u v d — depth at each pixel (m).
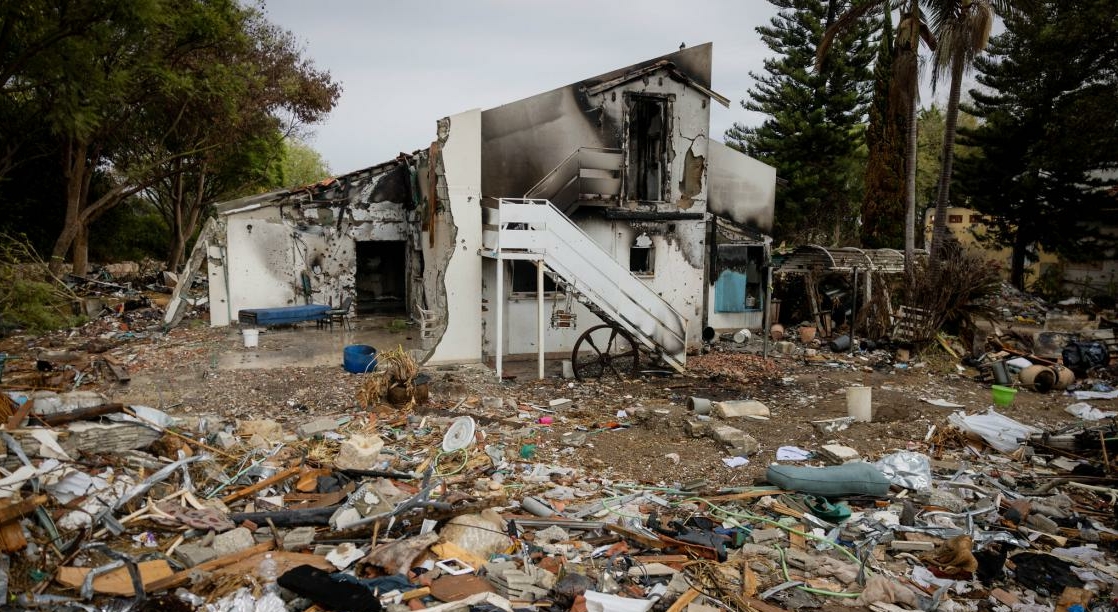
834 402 12.12
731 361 15.46
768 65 35.38
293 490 6.80
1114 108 22.80
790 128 34.53
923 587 5.51
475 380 12.34
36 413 6.62
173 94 20.52
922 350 16.16
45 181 24.36
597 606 4.71
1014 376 13.97
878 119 24.25
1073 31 22.64
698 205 15.91
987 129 26.45
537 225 12.79
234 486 6.64
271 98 25.70
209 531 5.43
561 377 13.44
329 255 18.88
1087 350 14.63
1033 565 5.84
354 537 5.67
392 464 7.82
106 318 17.67
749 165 18.72
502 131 14.00
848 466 7.61
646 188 16.14
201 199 30.53
